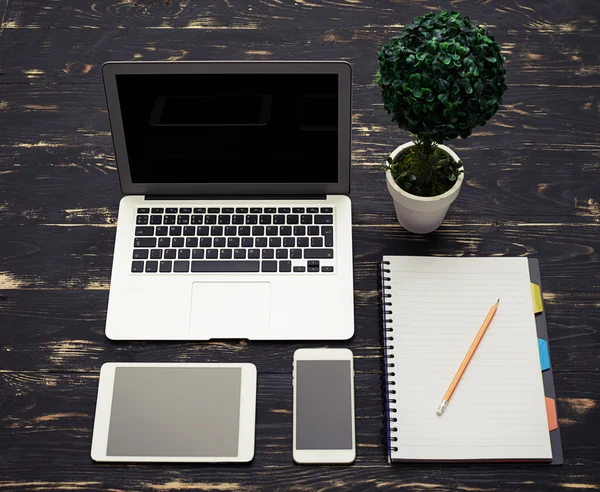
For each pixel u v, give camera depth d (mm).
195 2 1405
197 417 1040
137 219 1158
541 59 1336
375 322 1114
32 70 1346
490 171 1238
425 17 966
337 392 1048
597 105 1293
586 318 1116
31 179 1246
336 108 1087
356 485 1008
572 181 1228
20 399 1068
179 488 1010
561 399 1059
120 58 1358
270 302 1108
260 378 1076
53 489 1011
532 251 1169
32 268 1168
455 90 912
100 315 1130
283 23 1388
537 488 1001
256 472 1018
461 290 1117
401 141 1271
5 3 1405
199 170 1148
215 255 1134
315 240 1144
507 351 1071
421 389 1048
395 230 1189
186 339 1091
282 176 1152
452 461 1008
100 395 1054
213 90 1081
